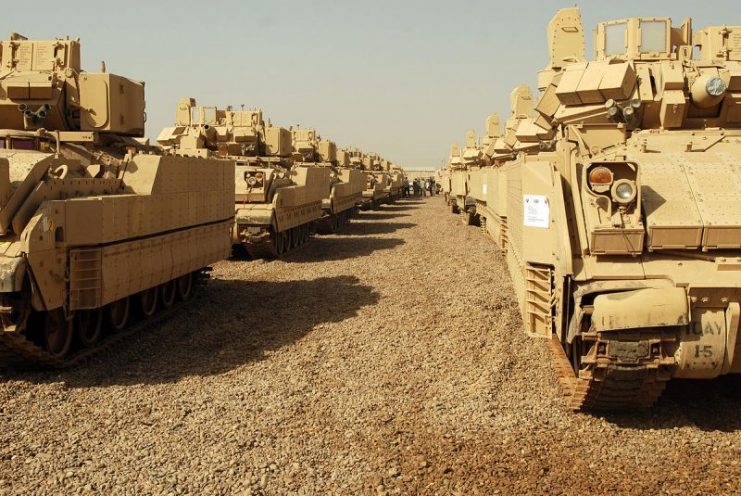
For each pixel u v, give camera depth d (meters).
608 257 7.16
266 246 21.39
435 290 16.12
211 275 18.91
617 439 7.21
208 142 25.70
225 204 16.61
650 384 7.35
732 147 8.84
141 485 6.07
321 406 8.23
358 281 17.59
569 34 14.96
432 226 36.75
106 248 10.45
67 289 9.81
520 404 8.32
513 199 14.20
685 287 6.79
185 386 9.03
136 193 11.96
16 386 9.02
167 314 13.46
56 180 9.78
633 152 8.65
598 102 11.33
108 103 13.20
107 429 7.46
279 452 6.83
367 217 45.56
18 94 12.91
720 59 12.17
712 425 7.65
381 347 10.94
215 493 5.95
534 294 8.85
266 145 26.23
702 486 6.09
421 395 8.66
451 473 6.38
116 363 10.27
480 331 11.98
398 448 6.96
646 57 11.70
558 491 6.01
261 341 11.47
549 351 10.69
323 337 11.63
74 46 13.83
